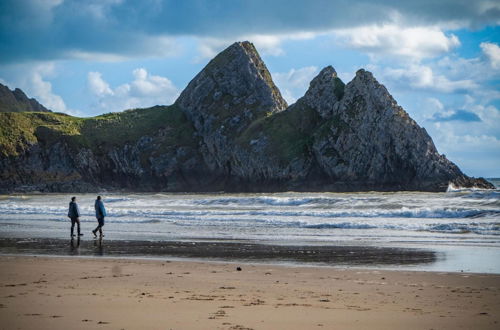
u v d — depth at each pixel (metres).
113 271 17.31
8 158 130.00
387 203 46.38
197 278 15.91
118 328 9.80
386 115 105.38
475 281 15.12
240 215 40.59
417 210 36.75
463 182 98.00
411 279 15.56
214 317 10.67
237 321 10.36
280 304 12.03
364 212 38.00
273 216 39.56
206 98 141.75
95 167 135.38
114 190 131.75
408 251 21.86
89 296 12.92
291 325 10.06
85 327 9.88
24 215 47.28
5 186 127.12
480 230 28.22
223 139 132.75
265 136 121.12
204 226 34.19
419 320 10.50
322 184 110.12
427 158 100.44
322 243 24.97
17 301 12.28
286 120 122.94
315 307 11.73
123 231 32.12
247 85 140.50
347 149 109.19
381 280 15.48
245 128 132.75
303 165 112.75
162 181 135.25
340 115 113.00
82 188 127.50
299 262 19.53
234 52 144.25
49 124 142.00
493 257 19.95
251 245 24.66
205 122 138.38
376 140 105.88
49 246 25.28
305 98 123.31
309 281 15.37
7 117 138.12
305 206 49.34
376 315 10.92
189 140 139.88
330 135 111.94
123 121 147.25
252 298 12.78
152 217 41.62
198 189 132.62
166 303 12.10
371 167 105.81
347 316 10.84
